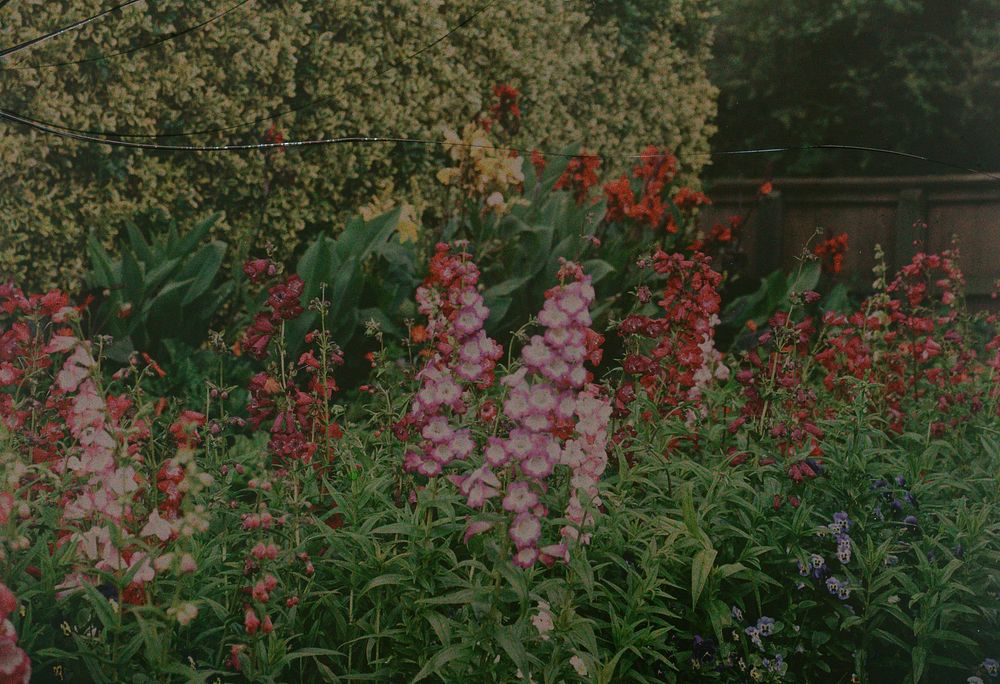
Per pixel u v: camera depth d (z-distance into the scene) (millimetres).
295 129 4211
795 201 5863
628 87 4719
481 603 2301
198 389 3850
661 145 4930
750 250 5820
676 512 2842
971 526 3047
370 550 2475
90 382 2352
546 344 2320
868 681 2996
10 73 3752
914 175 5738
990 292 5793
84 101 3879
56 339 2303
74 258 4016
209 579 2453
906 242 5797
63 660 2232
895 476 3293
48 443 2732
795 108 5008
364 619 2508
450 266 2885
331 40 4215
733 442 3461
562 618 2383
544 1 4406
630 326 3332
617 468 3154
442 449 2439
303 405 2842
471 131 4406
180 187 4164
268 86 4148
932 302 4594
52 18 3768
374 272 4465
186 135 4055
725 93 4965
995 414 4055
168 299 4023
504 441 2258
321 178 4387
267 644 2311
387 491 2941
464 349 2533
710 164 5461
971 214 5789
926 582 2854
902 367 4227
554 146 4652
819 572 2824
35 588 2273
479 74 4430
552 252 4672
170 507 2361
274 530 2432
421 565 2434
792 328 3350
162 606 2275
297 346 4145
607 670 2367
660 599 2754
